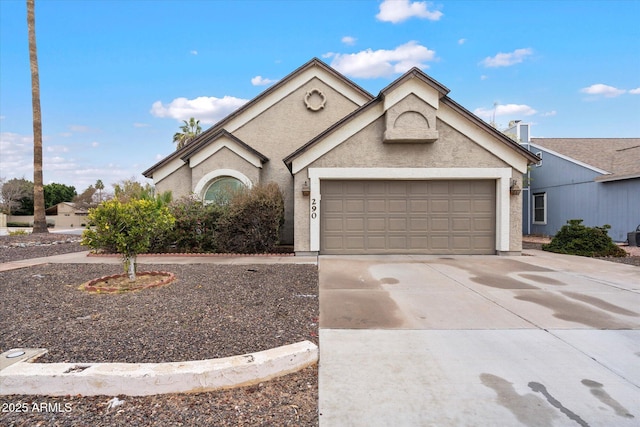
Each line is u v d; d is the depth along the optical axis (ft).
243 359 11.64
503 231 36.81
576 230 39.06
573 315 17.60
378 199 37.60
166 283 23.48
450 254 37.42
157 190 45.44
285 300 19.95
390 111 35.40
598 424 9.27
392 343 14.26
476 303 19.66
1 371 10.87
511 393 10.70
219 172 43.09
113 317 16.74
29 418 9.59
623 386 11.07
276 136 46.78
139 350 13.12
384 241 37.60
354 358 12.98
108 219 22.67
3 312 17.47
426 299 20.45
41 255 39.06
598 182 52.60
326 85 47.03
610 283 24.36
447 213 37.58
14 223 165.48
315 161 36.78
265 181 46.14
